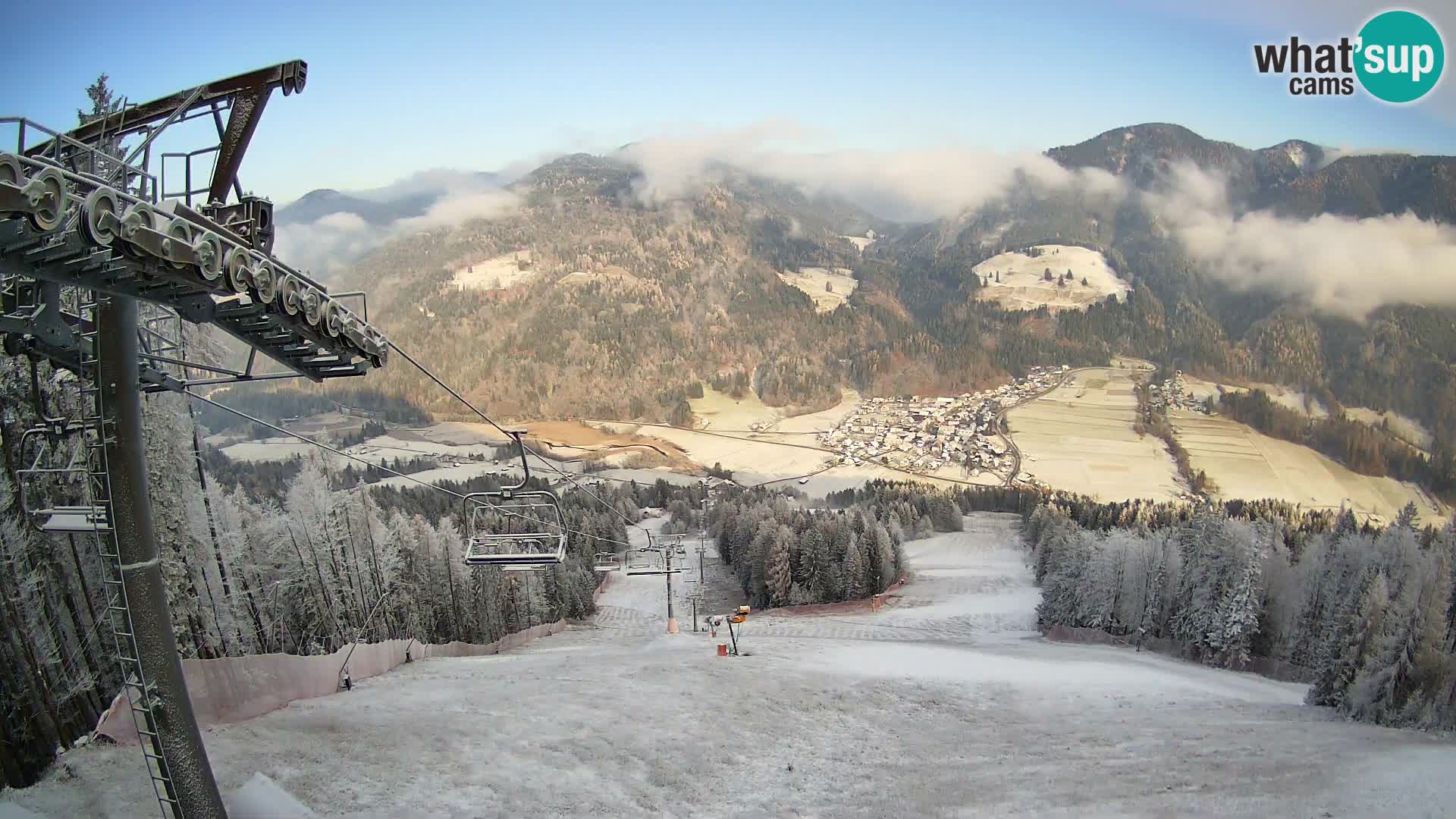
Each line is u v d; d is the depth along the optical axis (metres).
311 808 20.20
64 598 25.98
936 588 117.06
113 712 23.69
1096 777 27.78
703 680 40.00
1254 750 31.70
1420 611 42.31
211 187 13.02
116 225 9.66
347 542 53.59
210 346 26.38
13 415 23.91
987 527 179.00
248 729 26.78
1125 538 80.94
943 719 37.25
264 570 46.50
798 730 33.25
